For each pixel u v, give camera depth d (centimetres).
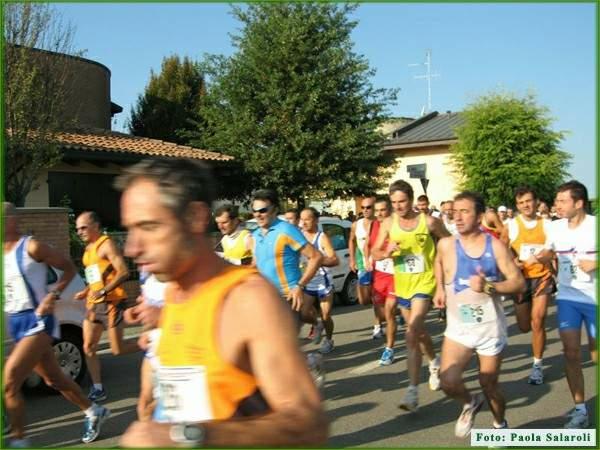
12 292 488
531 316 721
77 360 733
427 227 621
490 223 998
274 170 2125
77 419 623
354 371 795
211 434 158
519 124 3008
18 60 1310
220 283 186
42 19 1353
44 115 1363
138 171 190
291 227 613
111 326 650
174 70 3547
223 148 2195
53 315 503
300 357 174
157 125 3441
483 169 3077
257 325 176
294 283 615
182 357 186
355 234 1014
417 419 602
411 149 3866
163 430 162
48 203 1652
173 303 197
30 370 491
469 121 3158
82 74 2200
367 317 1199
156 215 184
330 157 2152
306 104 2098
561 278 564
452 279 501
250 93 2200
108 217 1834
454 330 505
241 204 2427
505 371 774
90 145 1602
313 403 168
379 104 2217
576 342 555
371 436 558
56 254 501
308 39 2141
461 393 502
